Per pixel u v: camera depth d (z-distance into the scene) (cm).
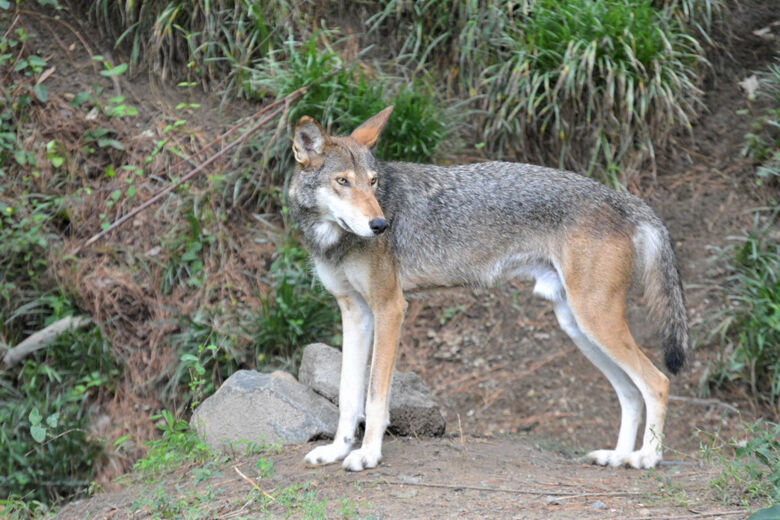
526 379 1052
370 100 1138
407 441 834
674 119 1222
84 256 1094
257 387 871
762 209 1148
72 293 1066
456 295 1141
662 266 817
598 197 802
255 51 1241
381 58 1277
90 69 1241
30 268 1082
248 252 1120
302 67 1145
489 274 815
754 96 1248
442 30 1270
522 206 797
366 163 730
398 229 781
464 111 1217
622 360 786
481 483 699
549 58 1185
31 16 1252
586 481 724
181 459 823
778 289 1031
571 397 1031
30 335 1055
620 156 1185
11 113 1171
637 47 1173
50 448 962
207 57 1236
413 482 696
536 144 1206
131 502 753
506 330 1107
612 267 784
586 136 1193
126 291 1075
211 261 1107
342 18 1295
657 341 1070
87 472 970
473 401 1035
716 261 1115
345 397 770
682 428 998
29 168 1145
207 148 1166
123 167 1123
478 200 800
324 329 1062
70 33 1263
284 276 1057
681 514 619
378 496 669
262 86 1206
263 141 1157
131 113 1139
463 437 883
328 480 709
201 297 1082
